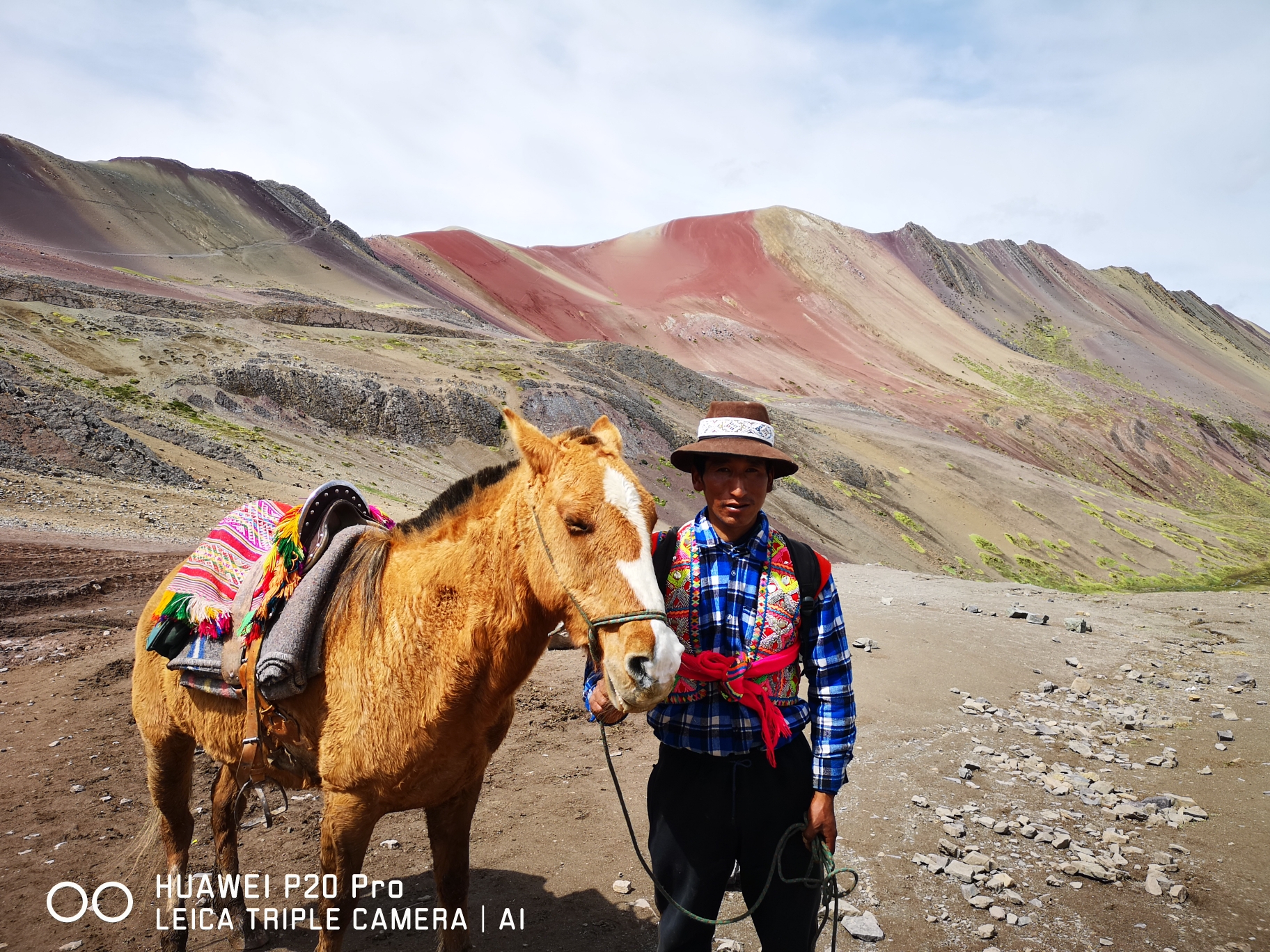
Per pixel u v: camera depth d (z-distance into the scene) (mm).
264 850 4348
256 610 2834
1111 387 137500
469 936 3297
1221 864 4418
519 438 2398
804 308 149875
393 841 4449
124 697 6426
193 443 27547
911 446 79625
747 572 2322
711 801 2271
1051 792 5387
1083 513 72375
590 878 4102
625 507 2199
